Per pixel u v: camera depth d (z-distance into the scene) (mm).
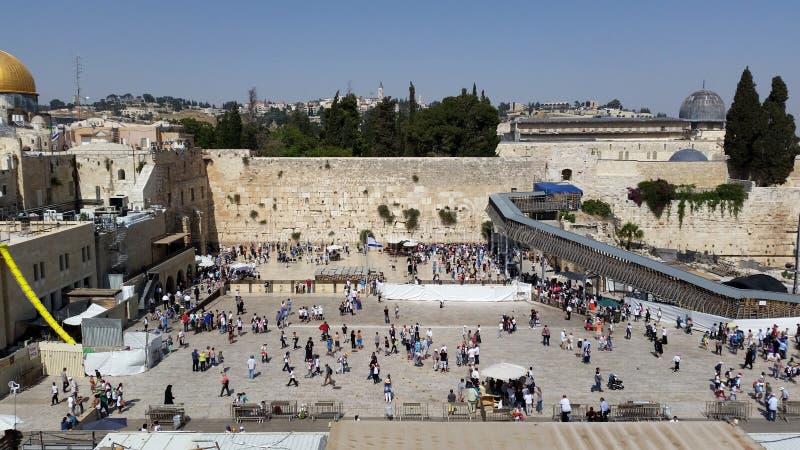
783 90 91938
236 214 87438
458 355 42469
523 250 77688
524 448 21391
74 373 41094
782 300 46969
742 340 44000
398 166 86750
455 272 70438
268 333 49781
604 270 56188
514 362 42438
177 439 26094
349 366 42156
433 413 34281
